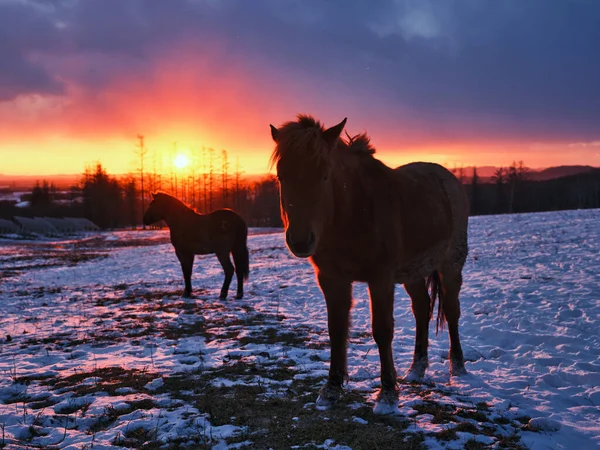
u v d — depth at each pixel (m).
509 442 3.42
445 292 5.23
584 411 4.09
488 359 5.83
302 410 4.07
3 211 82.81
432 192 4.86
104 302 11.34
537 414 4.00
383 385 4.10
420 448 3.33
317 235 3.59
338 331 4.25
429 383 4.89
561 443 3.45
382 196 4.09
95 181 82.00
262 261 18.45
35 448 3.47
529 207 79.06
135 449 3.44
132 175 75.94
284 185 3.64
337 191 3.84
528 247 14.63
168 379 5.11
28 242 43.75
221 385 4.82
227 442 3.47
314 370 5.35
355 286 11.22
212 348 6.54
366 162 4.30
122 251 30.55
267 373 5.26
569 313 7.39
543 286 9.37
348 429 3.65
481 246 15.91
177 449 3.40
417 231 4.37
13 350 6.89
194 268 18.23
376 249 3.96
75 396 4.67
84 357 6.38
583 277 9.88
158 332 7.79
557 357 5.54
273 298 10.96
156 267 19.94
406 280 4.63
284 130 3.74
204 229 11.05
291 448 3.35
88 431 3.85
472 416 3.88
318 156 3.53
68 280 17.06
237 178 83.69
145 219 11.39
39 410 4.33
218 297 11.33
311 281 12.88
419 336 5.11
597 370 5.11
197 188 85.50
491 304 8.40
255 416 3.95
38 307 11.04
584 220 20.42
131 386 4.92
